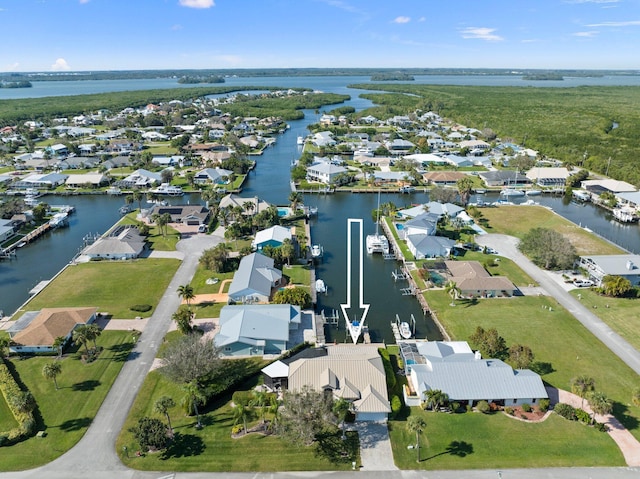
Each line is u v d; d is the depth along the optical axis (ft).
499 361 261.85
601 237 476.54
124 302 345.72
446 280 381.81
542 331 308.40
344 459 206.90
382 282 395.14
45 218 538.47
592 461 204.95
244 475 198.08
